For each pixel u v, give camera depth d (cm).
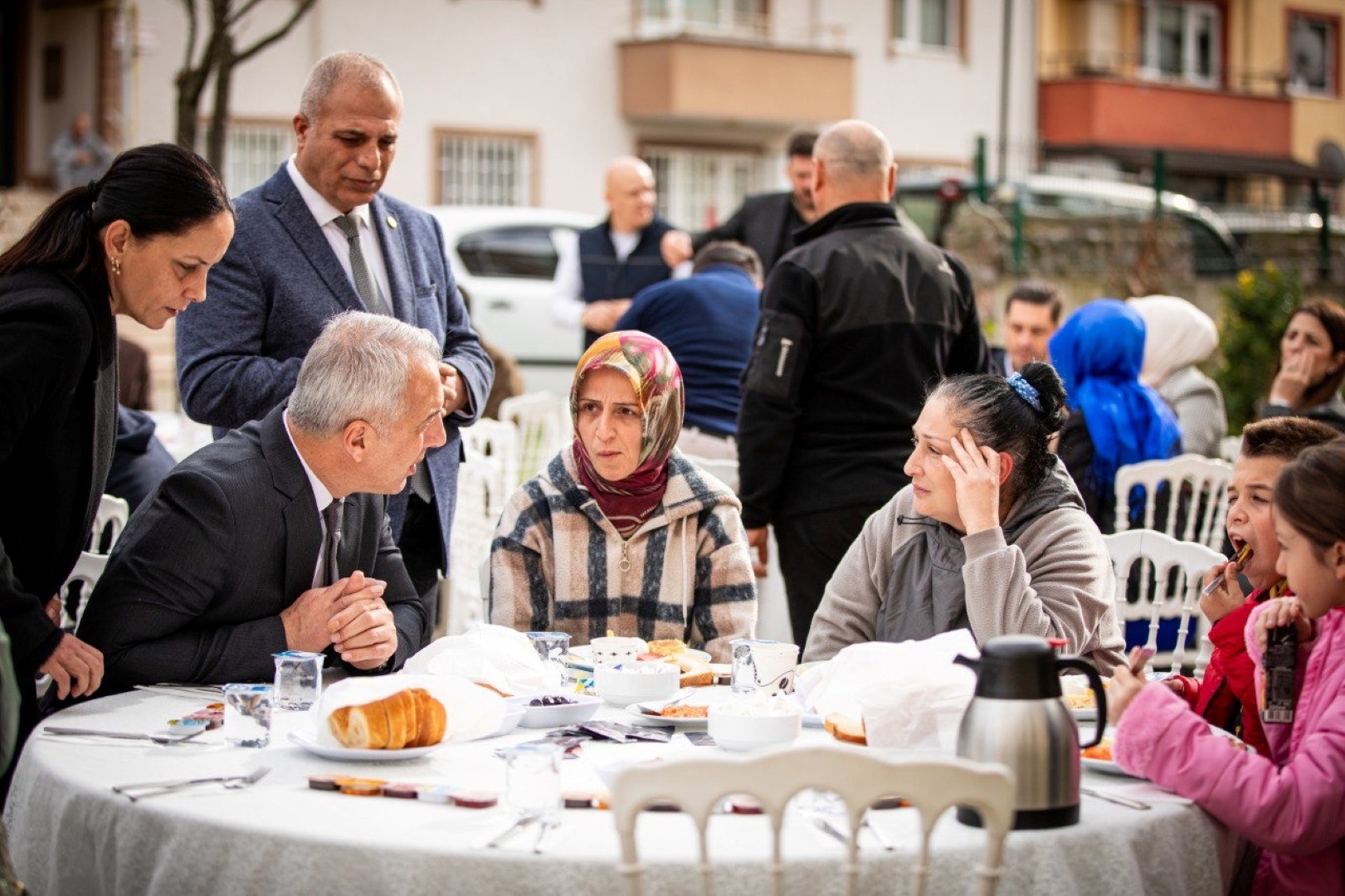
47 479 312
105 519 471
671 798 207
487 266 1316
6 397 297
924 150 2520
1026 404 343
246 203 414
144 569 318
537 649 338
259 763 263
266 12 1889
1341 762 249
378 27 1983
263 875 222
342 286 416
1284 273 1262
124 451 523
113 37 1934
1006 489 344
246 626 324
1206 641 436
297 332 412
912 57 2498
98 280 313
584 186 2173
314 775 255
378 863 216
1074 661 243
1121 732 259
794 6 2372
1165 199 1712
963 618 344
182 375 407
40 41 2062
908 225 513
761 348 480
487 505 647
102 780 250
